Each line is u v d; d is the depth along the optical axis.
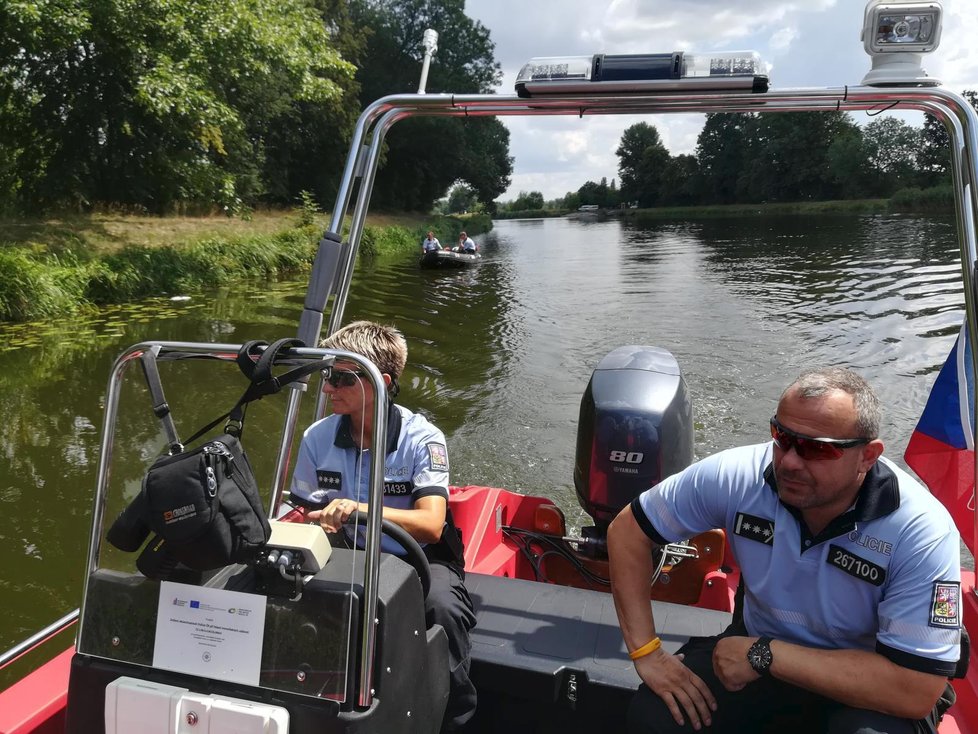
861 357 10.08
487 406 8.16
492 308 15.59
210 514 1.43
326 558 1.57
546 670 2.00
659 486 1.95
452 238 42.94
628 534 1.95
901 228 35.09
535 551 3.24
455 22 52.78
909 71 2.06
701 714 1.80
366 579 1.48
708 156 90.06
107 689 1.56
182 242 19.55
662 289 18.03
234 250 19.80
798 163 75.06
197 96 17.38
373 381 1.50
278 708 1.48
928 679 1.58
